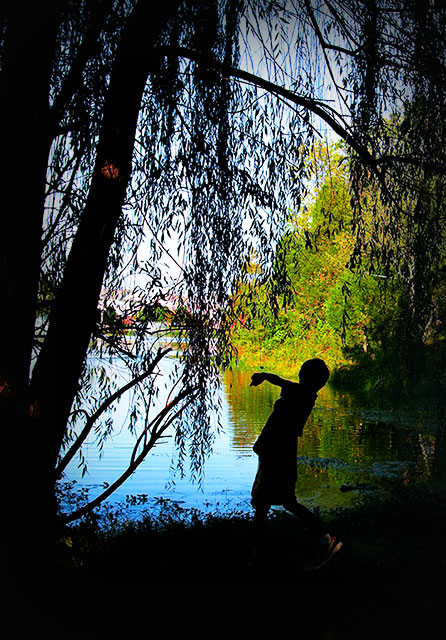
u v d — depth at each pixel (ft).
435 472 31.68
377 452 41.11
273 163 19.02
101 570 15.51
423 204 19.67
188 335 19.54
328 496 29.66
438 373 24.79
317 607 13.38
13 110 12.42
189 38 17.48
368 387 81.76
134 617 12.78
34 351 16.37
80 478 33.22
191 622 12.52
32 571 12.71
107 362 20.11
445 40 18.69
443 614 12.80
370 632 12.04
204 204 18.57
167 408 19.86
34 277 13.09
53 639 11.68
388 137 19.12
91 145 16.97
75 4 15.15
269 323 20.83
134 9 15.39
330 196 20.15
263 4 18.16
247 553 17.37
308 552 17.53
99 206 14.83
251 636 11.89
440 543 18.47
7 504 12.35
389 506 23.76
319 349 96.02
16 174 12.46
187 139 18.22
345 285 22.13
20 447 12.60
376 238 20.04
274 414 16.76
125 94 15.15
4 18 12.67
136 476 33.73
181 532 19.70
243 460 38.52
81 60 15.52
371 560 16.57
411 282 20.99
